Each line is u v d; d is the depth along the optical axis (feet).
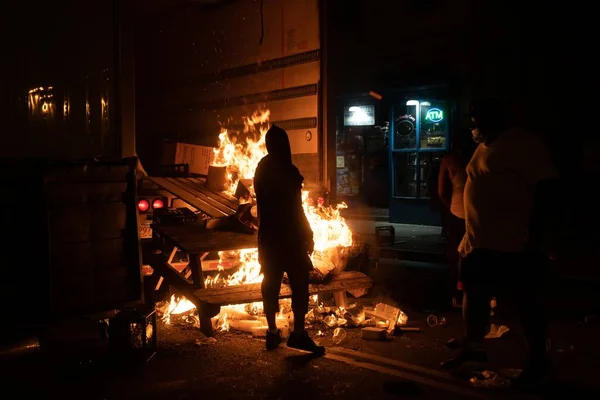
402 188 45.57
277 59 24.72
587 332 17.49
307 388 13.24
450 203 19.17
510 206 12.84
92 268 15.97
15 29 23.52
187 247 18.12
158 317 19.75
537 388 12.99
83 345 15.70
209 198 23.30
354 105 52.95
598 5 29.99
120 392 13.08
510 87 34.68
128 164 16.81
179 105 29.22
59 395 12.91
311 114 23.47
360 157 63.62
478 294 13.73
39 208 14.92
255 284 19.01
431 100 42.60
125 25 23.36
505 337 17.12
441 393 12.87
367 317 19.04
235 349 16.22
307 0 23.62
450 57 39.88
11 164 15.23
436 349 16.14
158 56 30.27
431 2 40.81
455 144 18.90
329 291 18.93
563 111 31.07
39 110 23.98
